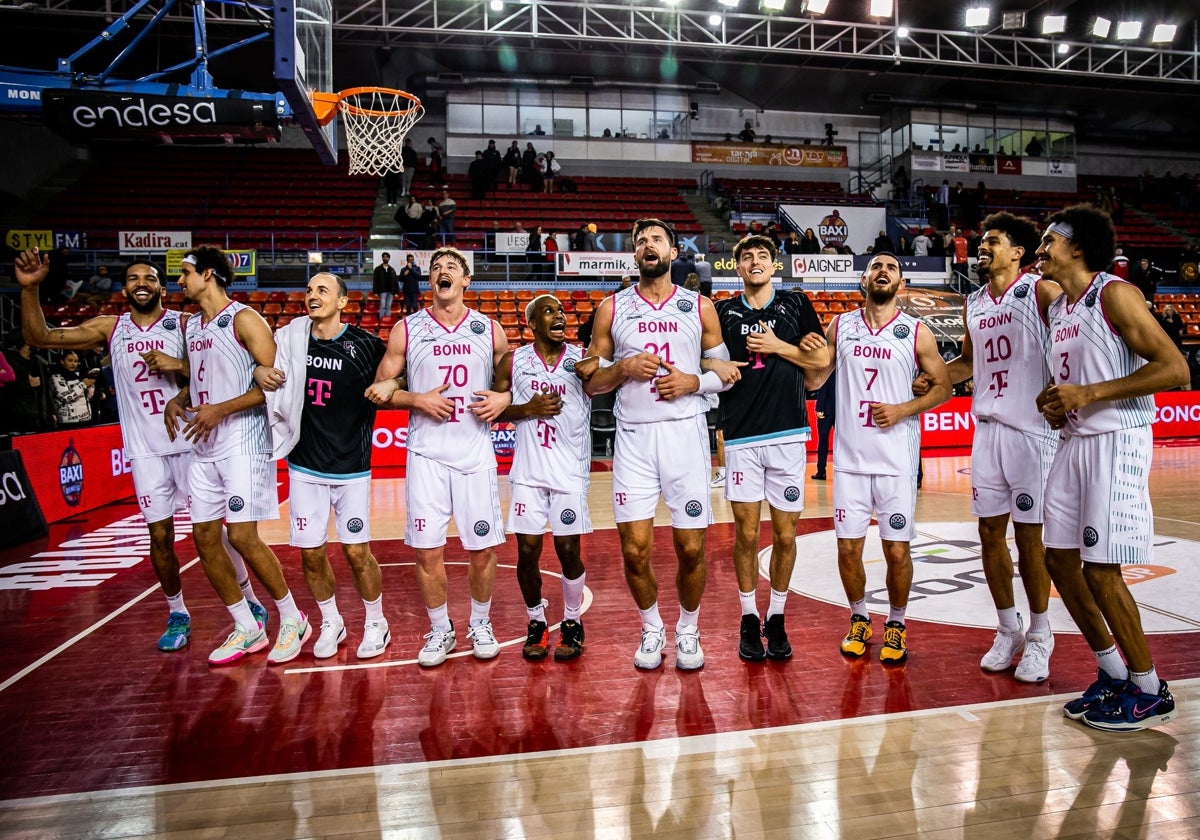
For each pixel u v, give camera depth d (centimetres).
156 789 241
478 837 212
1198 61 1964
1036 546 316
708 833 212
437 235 1496
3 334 1161
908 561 340
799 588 472
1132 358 275
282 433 337
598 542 623
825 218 1903
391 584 498
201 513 352
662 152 2175
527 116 2133
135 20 1480
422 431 347
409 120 849
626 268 1462
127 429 380
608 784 240
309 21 522
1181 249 1845
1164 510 709
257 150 1959
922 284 1614
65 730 285
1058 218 289
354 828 217
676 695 310
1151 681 273
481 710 298
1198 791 230
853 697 304
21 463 657
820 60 1988
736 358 356
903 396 338
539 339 360
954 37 1900
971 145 2298
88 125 511
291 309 1366
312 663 357
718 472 929
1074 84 2098
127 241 1354
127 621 426
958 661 343
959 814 220
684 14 1582
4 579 521
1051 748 259
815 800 228
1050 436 318
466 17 1708
